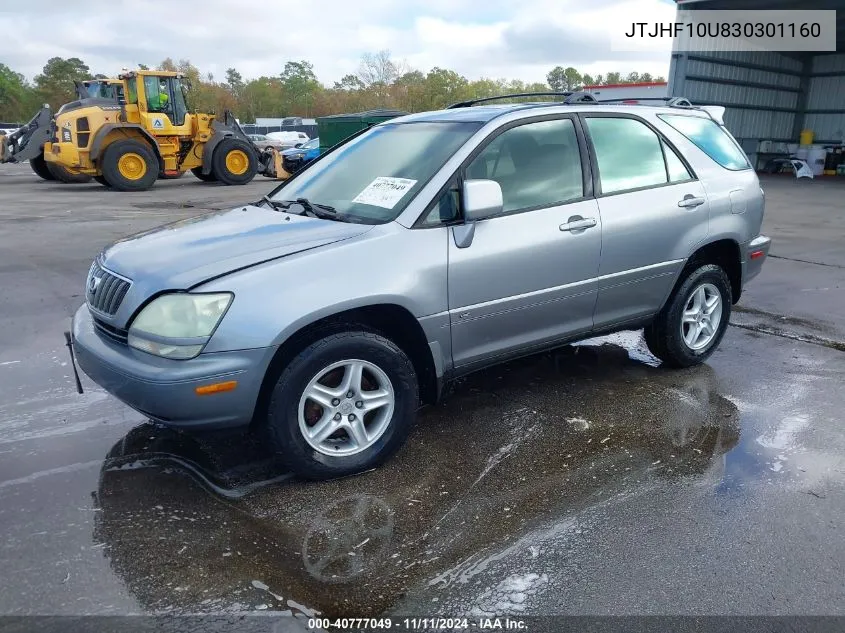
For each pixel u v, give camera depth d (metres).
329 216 3.65
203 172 19.83
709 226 4.64
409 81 83.12
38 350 5.11
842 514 3.09
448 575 2.66
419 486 3.31
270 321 2.98
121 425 3.92
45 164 20.61
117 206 13.73
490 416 4.11
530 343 3.96
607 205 4.12
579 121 4.16
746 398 4.41
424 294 3.39
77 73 100.56
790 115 28.61
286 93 103.44
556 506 3.14
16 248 8.81
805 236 10.95
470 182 3.39
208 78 102.62
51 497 3.15
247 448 3.65
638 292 4.38
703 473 3.45
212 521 2.99
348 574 2.65
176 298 2.97
